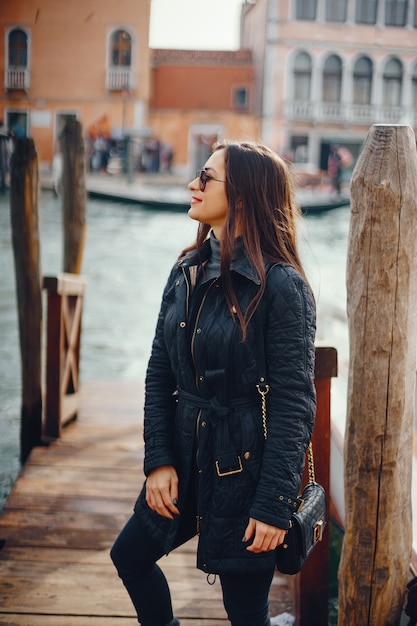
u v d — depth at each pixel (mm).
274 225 1887
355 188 2086
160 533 1946
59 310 4762
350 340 2154
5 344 7984
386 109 26672
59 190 13078
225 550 1843
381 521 2186
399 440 2158
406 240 2062
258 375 1824
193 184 1926
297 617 2781
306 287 1847
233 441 1834
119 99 20156
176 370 1922
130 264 14445
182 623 2777
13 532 3449
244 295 1827
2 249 13656
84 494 3914
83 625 2740
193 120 27328
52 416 4848
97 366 7633
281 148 27109
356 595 2236
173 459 1926
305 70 26750
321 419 2645
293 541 1840
